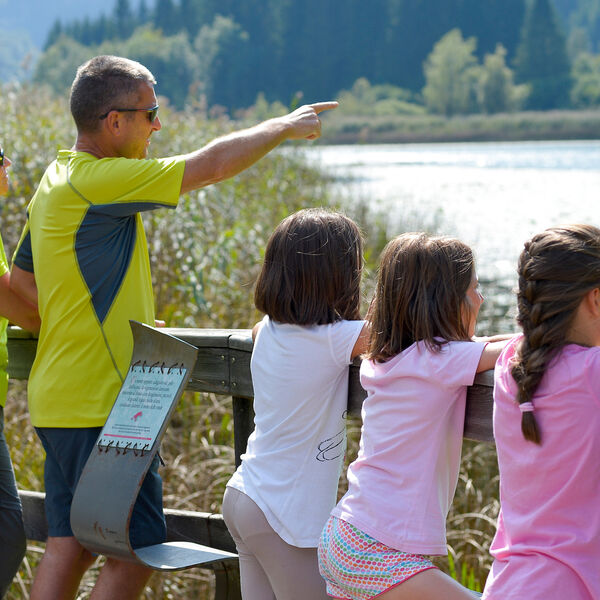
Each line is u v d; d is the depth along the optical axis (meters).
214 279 6.79
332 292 2.69
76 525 2.95
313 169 15.41
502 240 13.28
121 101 3.09
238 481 2.71
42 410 3.10
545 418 2.15
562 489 2.12
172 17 134.50
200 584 4.39
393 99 122.69
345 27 135.25
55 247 3.05
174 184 3.00
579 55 137.88
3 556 3.31
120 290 3.07
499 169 31.83
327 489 2.64
